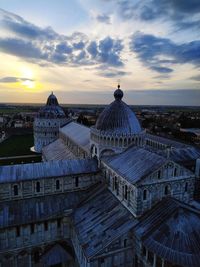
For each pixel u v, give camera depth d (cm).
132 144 6444
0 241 5322
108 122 6800
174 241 4000
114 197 5731
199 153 11081
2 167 6047
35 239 5644
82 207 5994
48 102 19000
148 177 4709
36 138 18138
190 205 4862
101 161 6644
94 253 4388
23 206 5781
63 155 11219
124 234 4594
